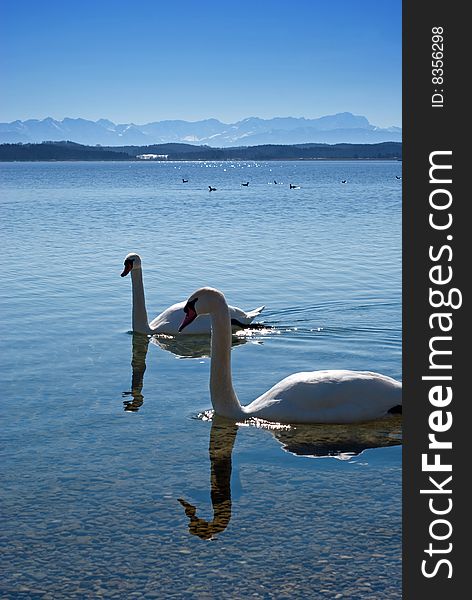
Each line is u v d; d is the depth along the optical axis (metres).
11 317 18.44
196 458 9.98
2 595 7.02
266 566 7.48
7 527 8.19
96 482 9.26
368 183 138.62
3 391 12.74
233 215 54.16
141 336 16.66
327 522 8.31
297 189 109.69
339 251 31.61
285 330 17.03
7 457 10.01
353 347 15.49
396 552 7.74
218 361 11.40
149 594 7.04
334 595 7.02
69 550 7.75
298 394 11.09
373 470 9.62
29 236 38.28
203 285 23.14
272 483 9.25
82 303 20.23
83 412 11.75
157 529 8.16
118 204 68.88
